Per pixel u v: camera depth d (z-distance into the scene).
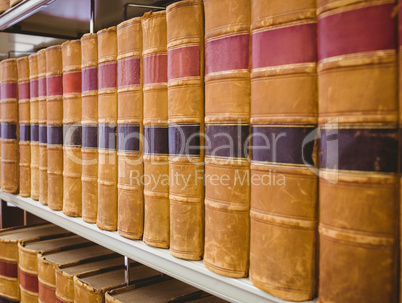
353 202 0.43
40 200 1.05
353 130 0.43
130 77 0.73
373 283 0.43
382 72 0.41
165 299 0.84
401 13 0.40
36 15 1.10
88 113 0.84
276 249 0.50
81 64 0.87
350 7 0.43
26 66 1.12
